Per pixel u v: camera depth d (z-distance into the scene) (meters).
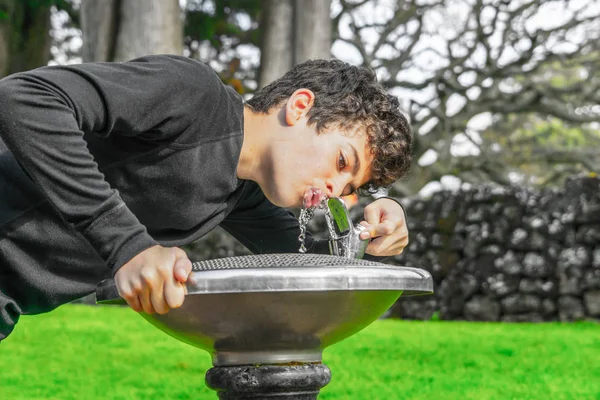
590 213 6.61
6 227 1.66
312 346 1.59
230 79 11.89
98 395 3.09
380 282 1.47
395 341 4.73
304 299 1.45
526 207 6.99
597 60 13.99
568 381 3.35
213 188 1.76
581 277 6.61
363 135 1.79
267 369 1.56
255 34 12.78
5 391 3.15
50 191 1.43
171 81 1.63
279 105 1.83
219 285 1.40
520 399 2.94
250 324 1.50
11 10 11.06
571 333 5.44
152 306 1.38
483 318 6.93
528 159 16.61
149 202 1.74
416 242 7.48
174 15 7.80
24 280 1.69
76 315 6.11
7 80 1.45
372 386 3.22
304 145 1.75
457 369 3.70
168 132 1.66
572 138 18.53
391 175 1.89
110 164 1.71
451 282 7.16
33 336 4.77
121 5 7.78
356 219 7.86
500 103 14.37
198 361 3.96
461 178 16.12
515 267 6.86
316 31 8.42
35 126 1.41
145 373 3.62
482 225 7.11
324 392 3.07
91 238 1.41
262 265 1.44
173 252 1.38
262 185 1.84
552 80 18.02
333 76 1.86
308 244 2.16
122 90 1.55
